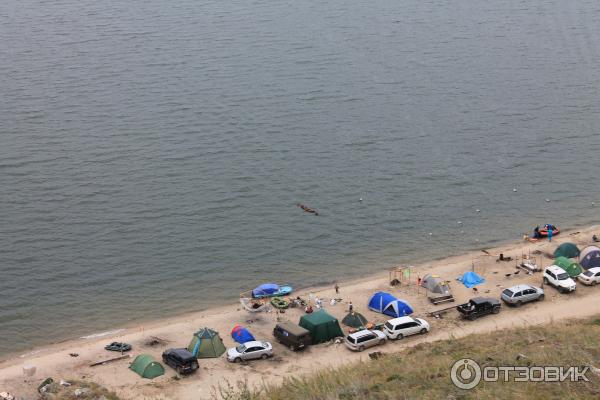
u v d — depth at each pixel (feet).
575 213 296.30
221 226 281.54
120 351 194.80
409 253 264.31
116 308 228.22
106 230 275.59
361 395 95.61
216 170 328.29
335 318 199.11
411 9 636.89
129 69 467.93
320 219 288.51
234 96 422.00
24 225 276.82
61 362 189.47
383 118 394.73
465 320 204.85
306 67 478.18
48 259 255.09
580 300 214.48
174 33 551.18
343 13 618.03
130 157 339.36
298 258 261.03
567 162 345.92
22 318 222.07
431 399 91.30
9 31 551.59
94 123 379.14
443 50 521.65
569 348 109.40
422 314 211.00
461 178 327.47
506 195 313.12
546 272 226.99
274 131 373.40
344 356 186.19
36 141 355.56
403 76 465.06
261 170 329.52
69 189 306.96
